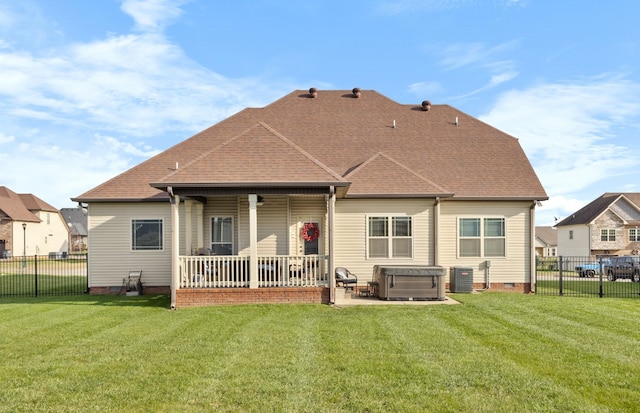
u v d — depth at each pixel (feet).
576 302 45.39
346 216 51.72
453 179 56.44
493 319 35.58
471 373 22.09
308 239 50.55
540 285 67.36
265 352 25.76
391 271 45.06
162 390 19.90
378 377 21.49
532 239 54.70
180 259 43.09
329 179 42.57
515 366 23.24
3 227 164.96
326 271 47.14
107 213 53.72
